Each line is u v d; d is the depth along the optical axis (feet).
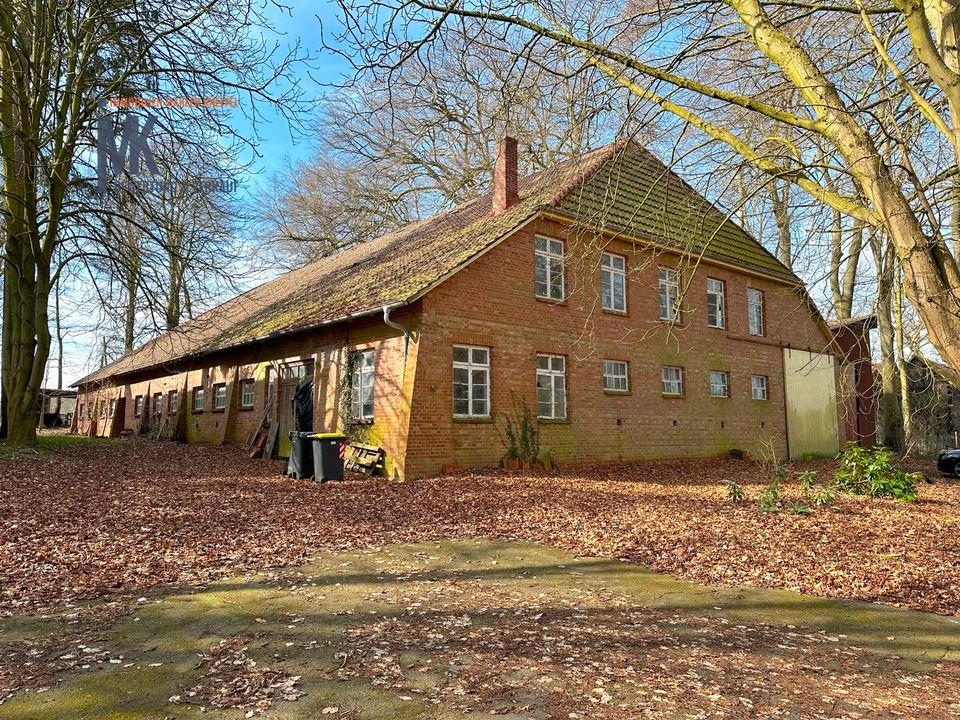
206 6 46.06
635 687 13.01
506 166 58.34
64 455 53.01
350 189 109.91
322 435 43.29
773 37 18.72
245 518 30.17
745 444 69.41
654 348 61.57
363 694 12.58
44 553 22.93
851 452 43.60
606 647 15.26
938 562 23.65
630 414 58.75
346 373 51.37
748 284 72.95
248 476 45.60
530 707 12.08
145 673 13.48
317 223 121.39
